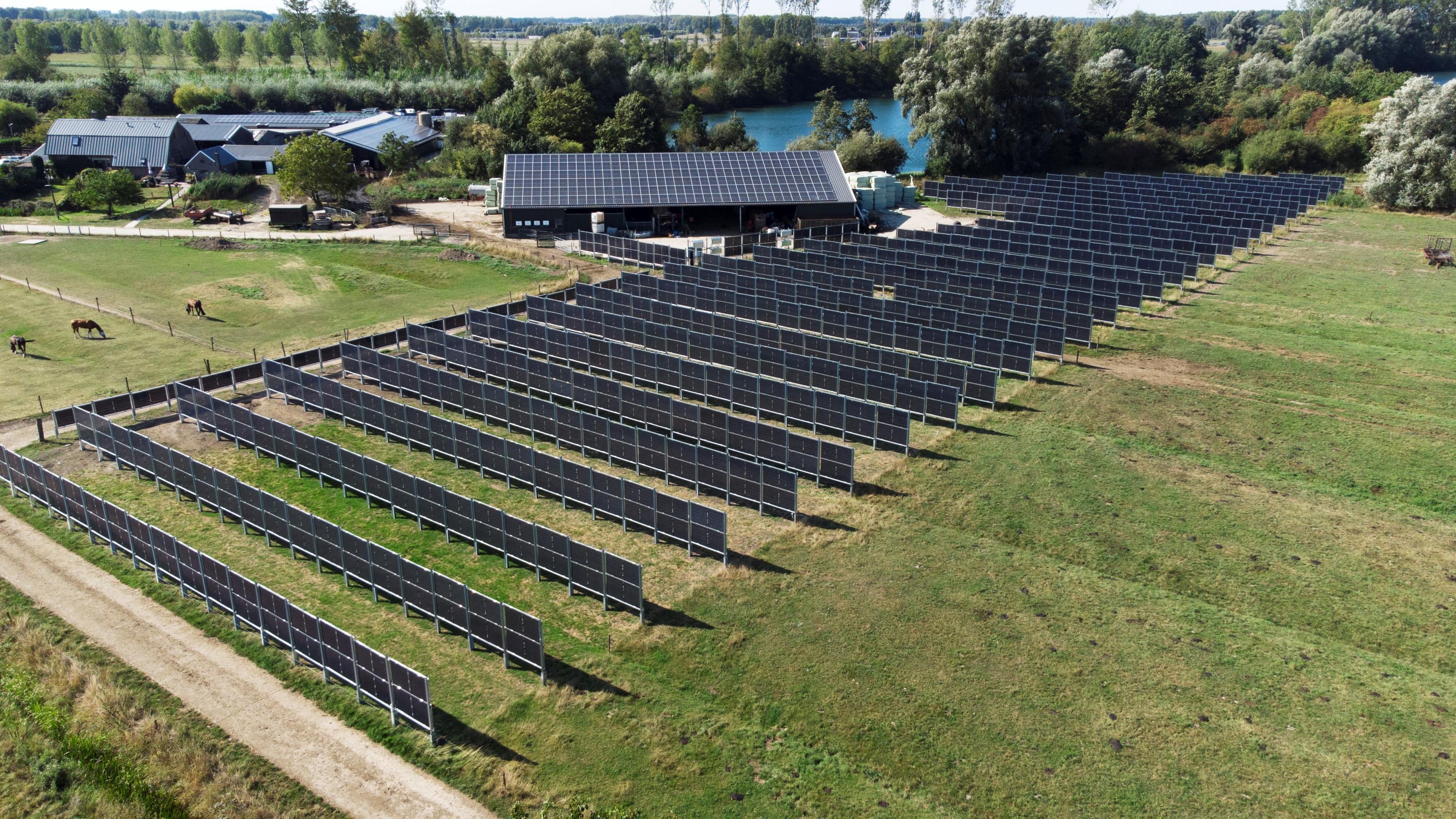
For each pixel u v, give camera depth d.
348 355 54.59
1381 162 102.12
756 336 58.91
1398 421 47.97
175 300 69.19
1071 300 65.25
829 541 37.25
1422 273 76.19
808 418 48.28
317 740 26.84
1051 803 24.42
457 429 43.44
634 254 80.00
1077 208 99.31
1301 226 95.06
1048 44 126.50
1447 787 24.67
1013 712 27.61
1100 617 32.06
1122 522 38.31
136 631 31.72
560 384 50.91
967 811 24.25
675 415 46.31
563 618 32.53
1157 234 85.94
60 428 47.50
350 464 40.72
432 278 76.81
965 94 122.19
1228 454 44.47
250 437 45.34
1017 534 37.47
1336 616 32.03
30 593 33.75
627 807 24.41
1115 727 27.00
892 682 28.95
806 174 97.50
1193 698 28.11
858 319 59.88
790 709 27.92
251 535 38.09
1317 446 45.22
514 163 94.62
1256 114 141.12
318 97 176.88
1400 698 28.03
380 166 125.44
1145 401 50.94
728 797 24.77
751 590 33.94
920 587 33.94
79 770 25.81
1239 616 32.09
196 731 27.06
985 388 50.09
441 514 37.66
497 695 28.62
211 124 143.75
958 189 108.00
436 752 26.39
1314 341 60.25
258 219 98.81
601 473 38.25
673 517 36.38
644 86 170.12
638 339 59.19
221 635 31.56
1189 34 182.25
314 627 28.77
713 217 98.75
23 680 28.98
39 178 113.88
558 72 157.12
